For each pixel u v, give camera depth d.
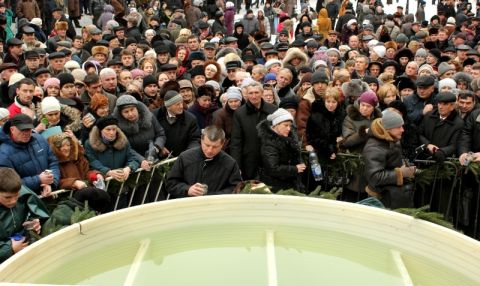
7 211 3.65
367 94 5.76
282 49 10.57
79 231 2.40
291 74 7.19
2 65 7.74
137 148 5.66
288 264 2.37
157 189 5.37
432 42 11.93
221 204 2.74
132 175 5.20
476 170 5.40
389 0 26.00
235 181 4.32
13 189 3.56
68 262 2.34
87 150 5.18
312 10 20.02
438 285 2.25
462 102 6.05
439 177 5.52
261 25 16.22
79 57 10.49
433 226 2.47
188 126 5.97
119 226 2.53
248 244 2.56
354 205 2.68
